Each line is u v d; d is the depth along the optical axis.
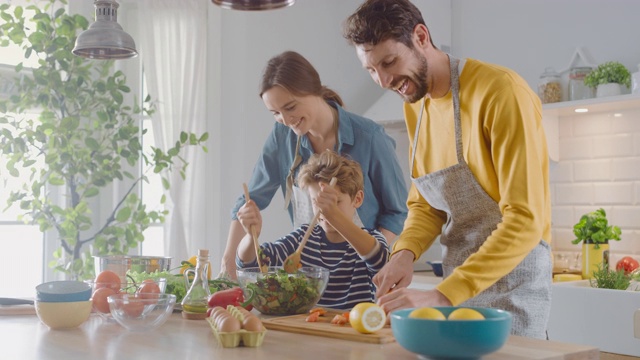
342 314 1.74
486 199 1.96
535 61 3.93
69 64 3.58
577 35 3.75
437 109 2.05
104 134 3.89
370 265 2.14
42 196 3.88
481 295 1.94
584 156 3.68
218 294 1.83
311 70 2.52
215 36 4.22
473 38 4.23
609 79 3.40
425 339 1.24
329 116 2.64
